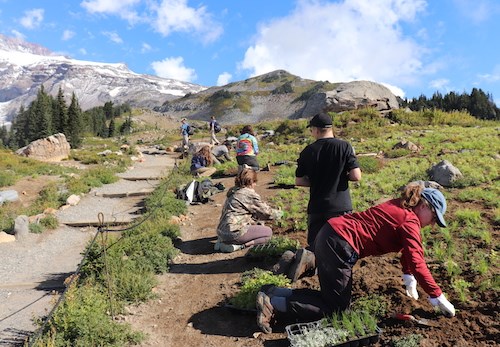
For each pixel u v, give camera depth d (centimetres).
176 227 902
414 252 434
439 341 413
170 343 502
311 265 598
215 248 793
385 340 434
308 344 423
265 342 470
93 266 683
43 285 759
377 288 532
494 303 460
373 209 458
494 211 753
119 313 585
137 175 1848
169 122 13688
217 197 1249
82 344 482
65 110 5947
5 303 682
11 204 1316
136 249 768
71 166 2131
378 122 2583
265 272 612
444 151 1459
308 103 3609
